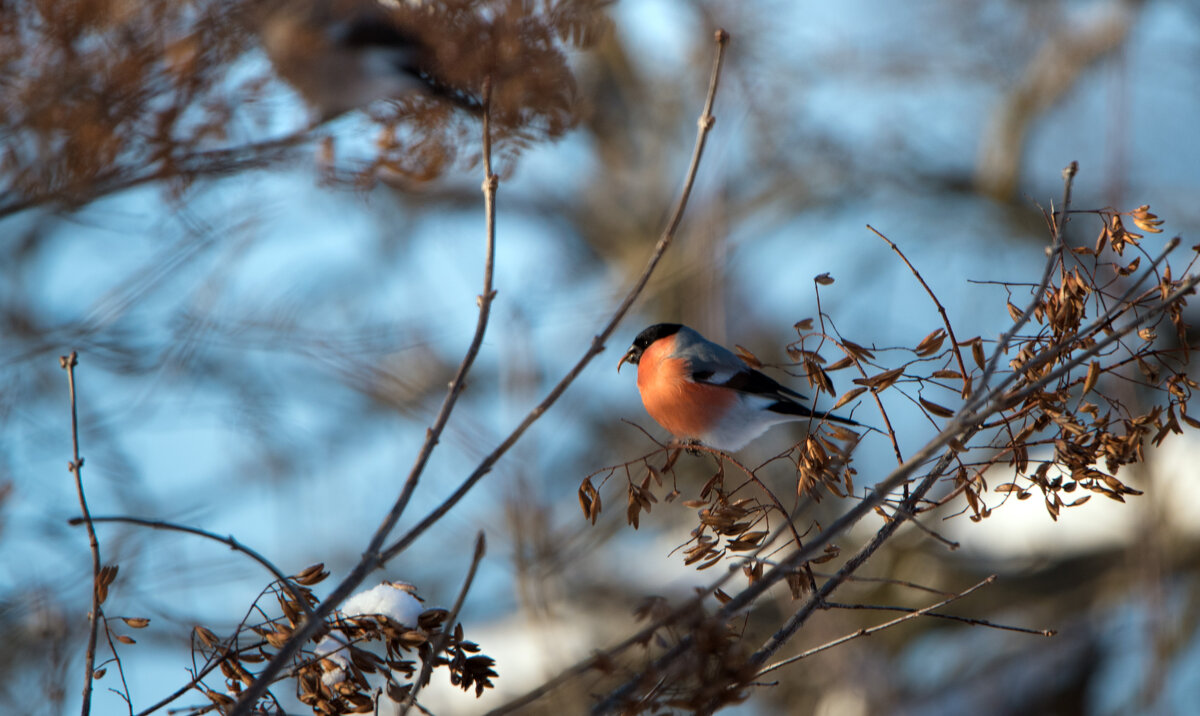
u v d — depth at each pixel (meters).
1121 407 5.12
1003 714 15.43
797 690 14.59
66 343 10.99
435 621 4.91
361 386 13.95
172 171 6.27
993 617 16.45
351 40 6.04
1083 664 15.41
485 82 5.76
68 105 5.91
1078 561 16.27
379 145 6.40
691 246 15.88
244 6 6.08
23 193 6.07
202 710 4.77
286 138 6.42
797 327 5.17
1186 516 14.23
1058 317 4.95
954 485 4.99
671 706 4.23
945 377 5.04
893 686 14.35
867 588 16.67
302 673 4.89
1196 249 4.55
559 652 12.52
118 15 5.94
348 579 4.43
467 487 4.59
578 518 15.69
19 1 5.91
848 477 5.02
